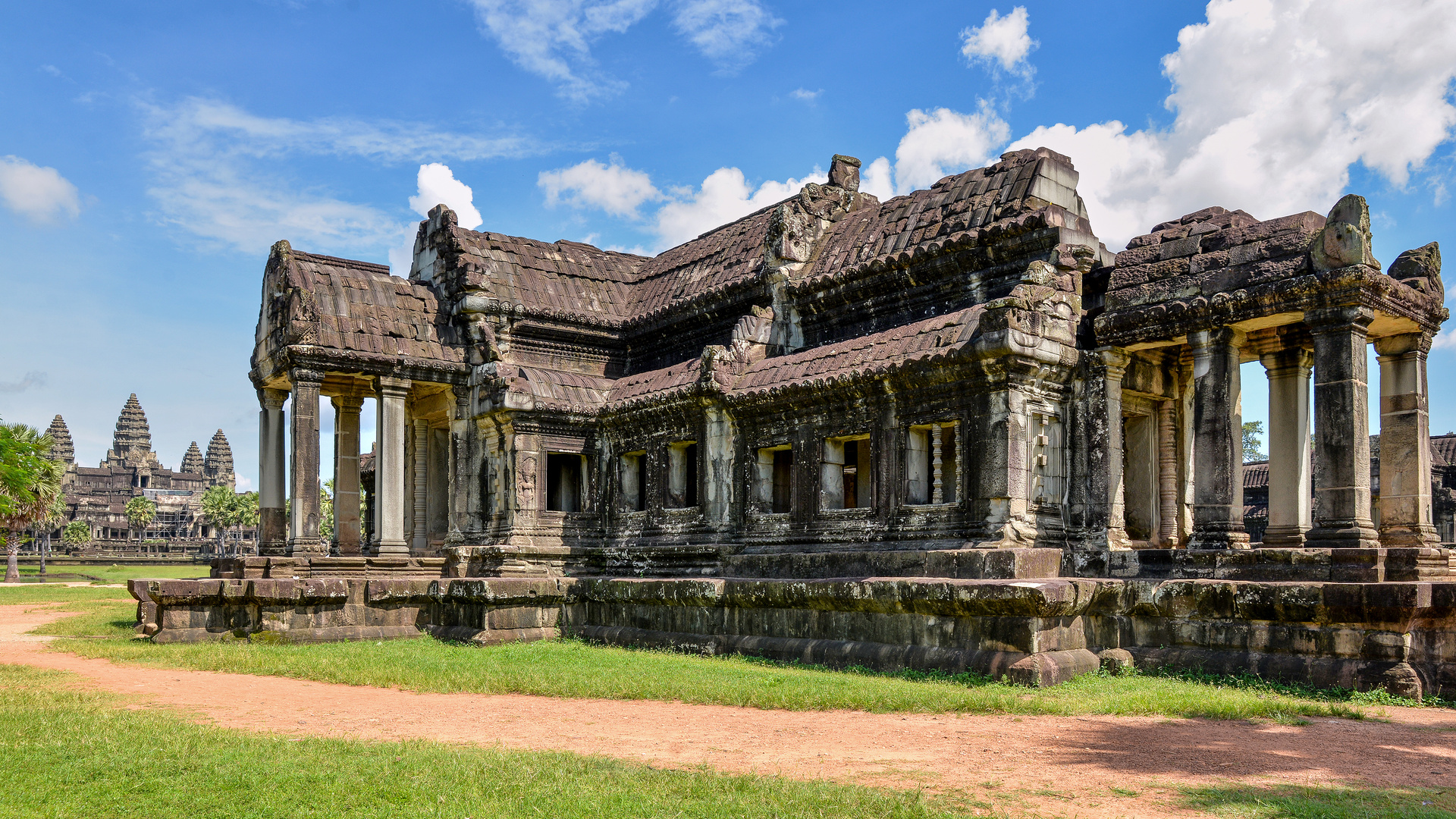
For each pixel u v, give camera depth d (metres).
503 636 20.55
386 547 23.41
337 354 22.88
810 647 16.69
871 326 20.72
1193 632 15.05
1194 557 15.73
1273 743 10.07
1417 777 8.70
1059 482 17.34
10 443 45.41
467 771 8.61
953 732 10.73
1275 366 17.00
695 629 19.09
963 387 17.02
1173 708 11.86
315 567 22.31
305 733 10.93
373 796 7.92
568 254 27.34
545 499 23.34
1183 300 16.28
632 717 11.99
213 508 108.62
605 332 26.20
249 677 16.08
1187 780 8.50
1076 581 14.57
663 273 26.97
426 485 27.16
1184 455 19.09
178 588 20.98
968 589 14.52
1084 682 13.99
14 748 9.59
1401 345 16.22
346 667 16.45
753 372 21.09
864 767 9.08
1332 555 14.21
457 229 25.58
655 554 22.14
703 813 7.35
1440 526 31.72
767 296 22.58
